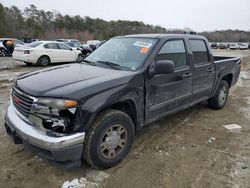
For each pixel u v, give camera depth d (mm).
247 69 14727
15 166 3391
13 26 70062
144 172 3336
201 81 4930
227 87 6078
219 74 5535
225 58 6652
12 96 3488
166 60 3852
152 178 3219
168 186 3076
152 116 3922
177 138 4363
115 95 3195
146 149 3932
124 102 3469
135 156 3709
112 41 4703
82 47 19359
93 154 3123
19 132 3047
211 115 5574
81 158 3277
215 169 3436
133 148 3949
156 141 4219
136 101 3537
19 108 3211
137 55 3926
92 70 3738
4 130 4488
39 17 86188
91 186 3031
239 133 4645
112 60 4121
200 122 5141
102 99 3055
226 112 5820
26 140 2977
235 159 3703
